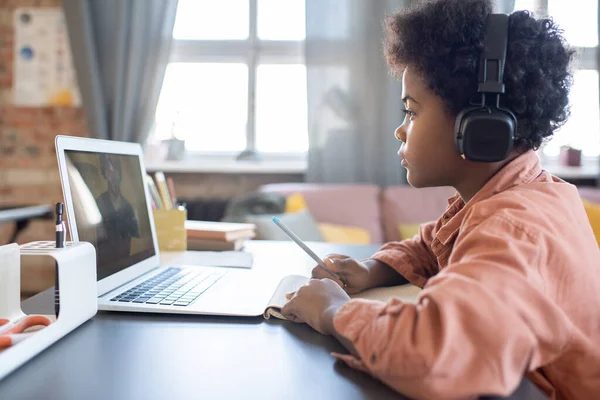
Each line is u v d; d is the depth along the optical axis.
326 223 2.76
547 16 0.61
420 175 0.64
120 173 0.89
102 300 0.72
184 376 0.49
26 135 3.21
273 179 3.23
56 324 0.58
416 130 0.62
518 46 0.57
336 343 0.59
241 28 3.28
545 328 0.45
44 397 0.44
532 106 0.58
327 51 3.05
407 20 0.63
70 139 0.73
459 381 0.41
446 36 0.58
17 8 3.18
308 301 0.64
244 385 0.47
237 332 0.62
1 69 3.20
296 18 3.27
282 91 3.31
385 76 3.02
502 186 0.60
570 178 3.17
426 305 0.44
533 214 0.52
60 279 0.59
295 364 0.52
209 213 3.12
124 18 3.01
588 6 3.12
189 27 3.28
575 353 0.52
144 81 3.04
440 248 0.66
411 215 2.85
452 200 0.81
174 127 3.26
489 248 0.48
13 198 3.23
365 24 3.03
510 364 0.42
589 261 0.54
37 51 3.19
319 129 3.08
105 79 3.07
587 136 3.20
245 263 1.06
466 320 0.42
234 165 3.12
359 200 2.84
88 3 3.01
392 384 0.45
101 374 0.49
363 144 3.08
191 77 3.29
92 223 0.75
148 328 0.64
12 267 0.63
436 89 0.59
